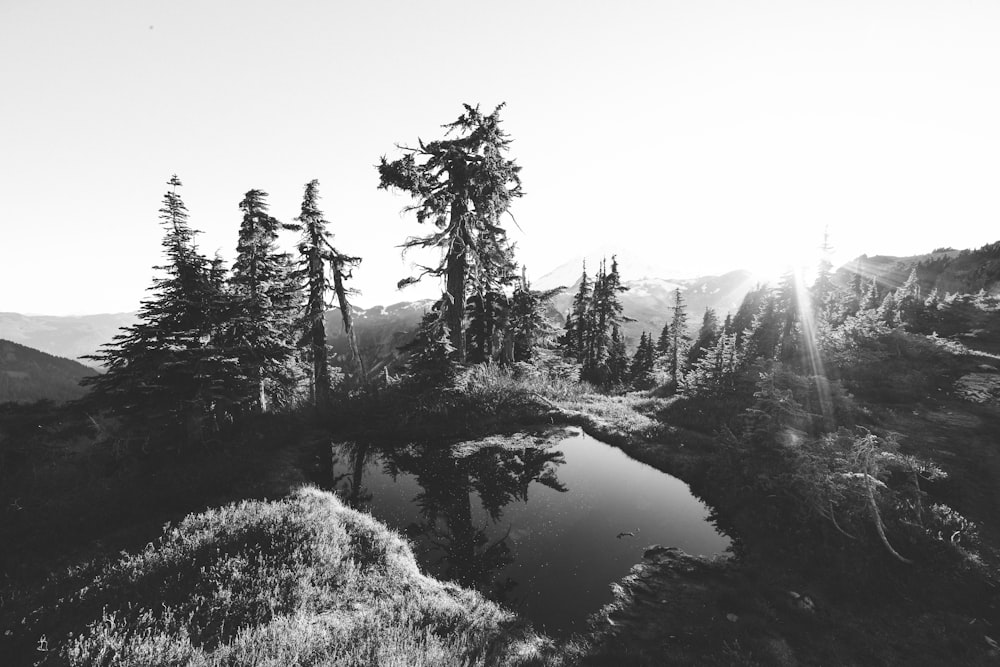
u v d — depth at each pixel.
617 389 37.59
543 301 32.06
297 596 6.69
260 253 23.28
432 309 22.39
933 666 6.29
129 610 6.04
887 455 10.87
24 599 6.48
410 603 7.11
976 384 18.94
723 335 26.53
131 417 13.08
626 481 14.10
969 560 8.43
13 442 12.38
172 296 14.41
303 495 11.23
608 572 9.08
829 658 6.44
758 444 13.21
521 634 7.00
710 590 8.25
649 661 6.26
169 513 10.24
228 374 15.06
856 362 22.61
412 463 15.27
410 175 18.61
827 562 8.78
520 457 16.03
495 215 21.91
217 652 5.24
